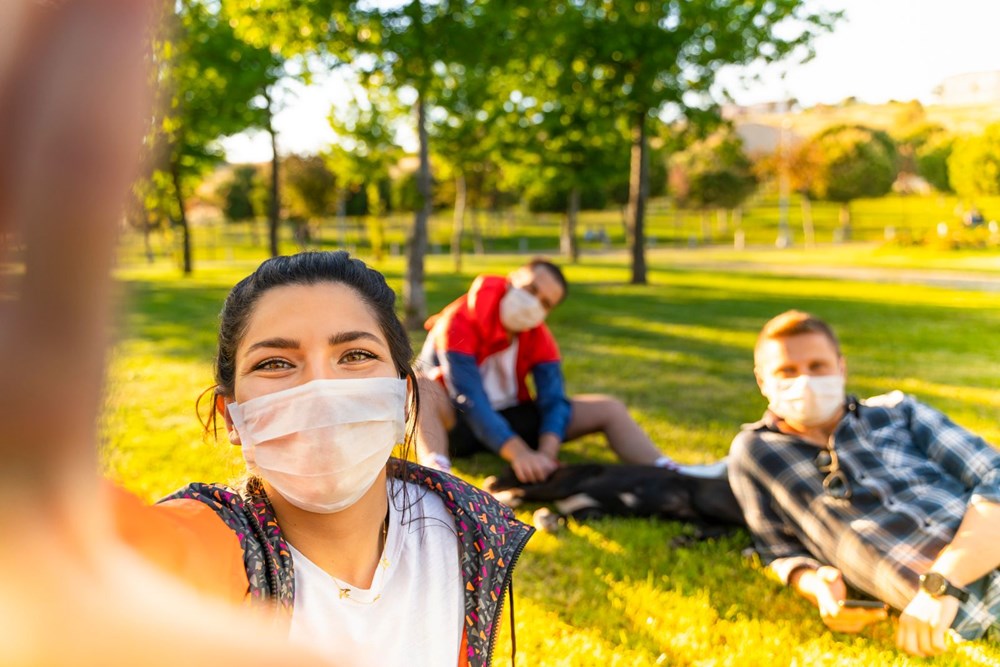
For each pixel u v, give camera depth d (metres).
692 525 4.08
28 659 0.31
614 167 23.19
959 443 3.36
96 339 0.29
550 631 3.00
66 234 0.28
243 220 60.97
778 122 110.12
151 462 4.76
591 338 10.98
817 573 3.27
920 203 78.50
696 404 6.77
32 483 0.29
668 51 18.81
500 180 33.84
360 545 1.66
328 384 1.45
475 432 4.59
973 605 2.94
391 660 1.64
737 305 15.90
